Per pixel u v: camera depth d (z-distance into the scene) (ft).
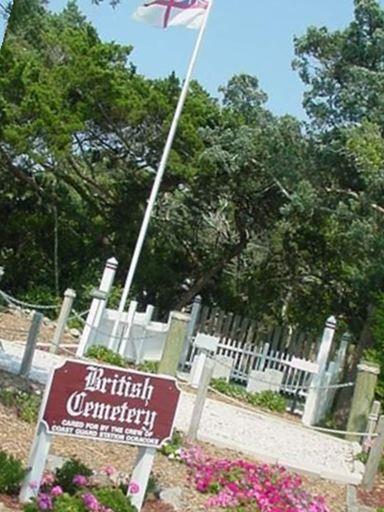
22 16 39.22
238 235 88.33
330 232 79.36
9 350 47.21
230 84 82.02
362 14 69.56
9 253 83.92
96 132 80.74
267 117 78.18
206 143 80.53
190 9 59.41
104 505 22.58
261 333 73.67
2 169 81.00
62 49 81.41
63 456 28.43
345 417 63.77
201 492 28.94
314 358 71.82
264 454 37.81
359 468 40.91
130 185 84.69
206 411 46.52
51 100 72.08
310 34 70.64
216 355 66.90
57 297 79.41
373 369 50.93
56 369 22.57
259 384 62.08
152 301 87.35
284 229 82.17
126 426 23.95
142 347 59.00
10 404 32.17
